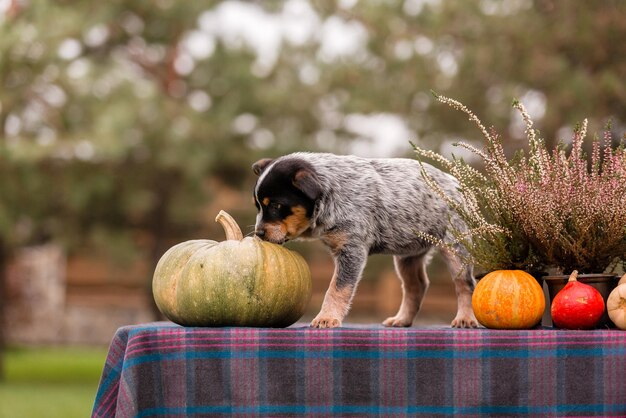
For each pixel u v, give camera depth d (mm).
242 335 3578
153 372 3578
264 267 3863
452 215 4441
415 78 10664
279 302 3877
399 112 10898
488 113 10289
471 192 3998
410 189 4410
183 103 13156
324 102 12891
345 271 4250
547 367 3537
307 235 4387
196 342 3578
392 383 3564
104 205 13148
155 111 12242
